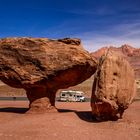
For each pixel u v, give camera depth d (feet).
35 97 72.49
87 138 48.24
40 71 70.33
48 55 70.44
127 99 60.90
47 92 72.69
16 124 58.39
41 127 54.70
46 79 70.54
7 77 72.64
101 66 60.80
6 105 106.01
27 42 71.77
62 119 60.85
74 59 69.87
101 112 60.39
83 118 64.03
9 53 72.59
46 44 71.31
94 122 60.64
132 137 49.60
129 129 55.47
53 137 48.32
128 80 61.62
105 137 49.19
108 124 58.49
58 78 71.46
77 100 151.33
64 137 48.49
